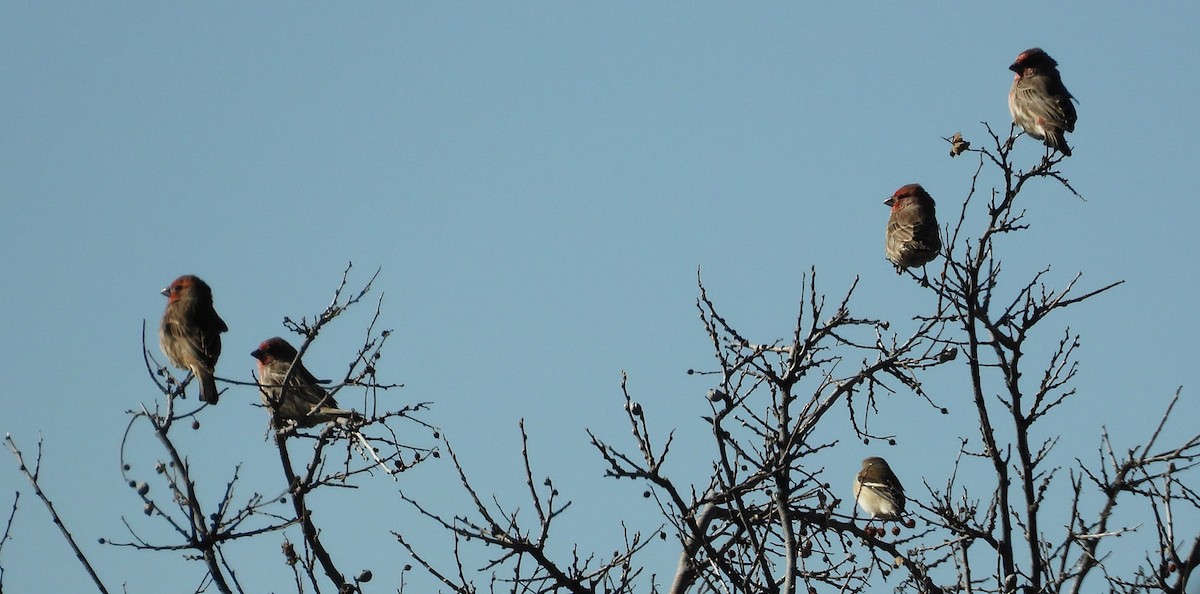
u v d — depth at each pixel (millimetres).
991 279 14273
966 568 14117
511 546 12852
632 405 13227
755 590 13055
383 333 13609
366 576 12953
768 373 13641
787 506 13297
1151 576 13594
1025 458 14359
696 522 14297
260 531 12664
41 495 12000
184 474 12352
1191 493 13984
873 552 14398
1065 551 13773
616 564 13117
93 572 11820
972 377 14422
